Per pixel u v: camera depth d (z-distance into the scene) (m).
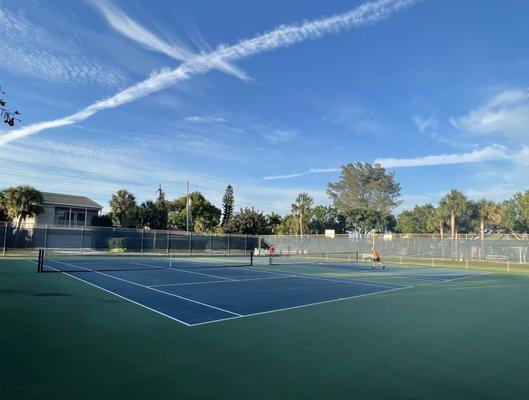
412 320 10.57
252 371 6.24
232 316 10.62
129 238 45.38
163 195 81.88
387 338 8.52
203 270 25.89
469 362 6.91
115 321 9.59
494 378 6.13
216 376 5.98
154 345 7.58
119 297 13.40
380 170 103.75
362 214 89.69
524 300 14.88
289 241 56.25
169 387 5.51
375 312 11.68
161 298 13.41
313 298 14.34
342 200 103.88
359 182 103.75
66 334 8.19
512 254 42.47
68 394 5.17
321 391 5.49
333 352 7.38
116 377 5.82
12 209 45.91
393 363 6.79
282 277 22.55
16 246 42.78
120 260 33.12
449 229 83.50
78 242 45.28
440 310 12.28
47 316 9.94
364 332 9.03
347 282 20.38
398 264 38.50
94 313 10.50
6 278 18.08
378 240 50.38
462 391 5.59
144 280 18.88
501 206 76.06
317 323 9.95
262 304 12.73
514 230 75.69
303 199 81.94
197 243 50.09
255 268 29.27
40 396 5.08
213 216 79.50
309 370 6.34
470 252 44.50
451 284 20.47
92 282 17.42
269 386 5.63
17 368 6.09
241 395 5.29
